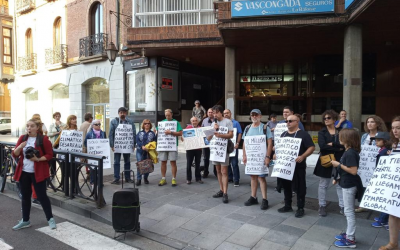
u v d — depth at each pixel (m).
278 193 6.62
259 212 5.35
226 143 5.87
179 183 7.52
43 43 19.83
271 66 15.36
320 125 13.73
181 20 12.37
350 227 3.98
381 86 12.91
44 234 4.75
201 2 12.18
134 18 12.73
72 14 17.45
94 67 16.36
